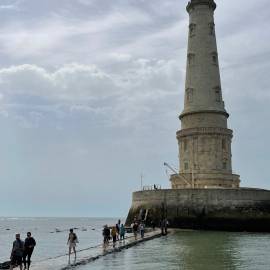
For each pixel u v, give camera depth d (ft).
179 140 227.40
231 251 119.34
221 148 220.02
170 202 200.44
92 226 554.46
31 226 563.07
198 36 230.27
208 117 220.64
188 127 223.92
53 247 201.77
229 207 191.72
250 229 189.16
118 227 144.77
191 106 224.74
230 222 190.39
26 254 81.76
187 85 229.04
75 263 92.43
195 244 136.56
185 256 108.47
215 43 233.14
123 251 118.83
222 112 223.51
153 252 116.37
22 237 313.53
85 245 193.57
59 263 92.99
